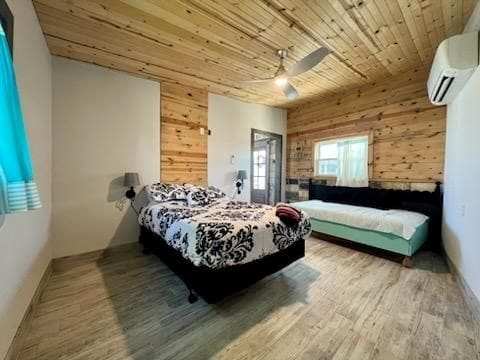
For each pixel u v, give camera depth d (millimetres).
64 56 2807
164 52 2779
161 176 3643
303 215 2594
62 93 2807
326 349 1477
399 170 3703
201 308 1904
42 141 2281
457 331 1639
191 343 1519
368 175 4062
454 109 2750
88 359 1381
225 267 1858
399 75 3639
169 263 2377
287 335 1600
